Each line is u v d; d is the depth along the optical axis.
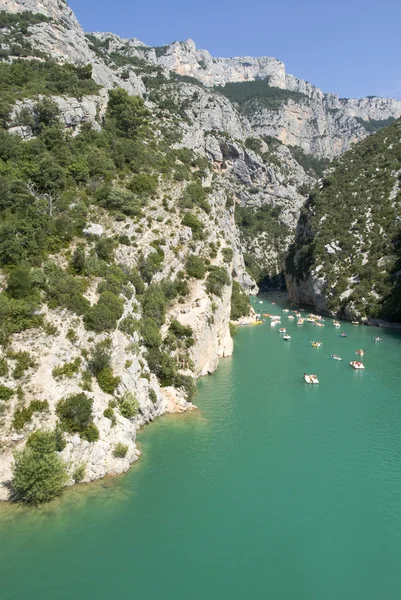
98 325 43.34
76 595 26.48
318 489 38.19
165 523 33.00
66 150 69.81
